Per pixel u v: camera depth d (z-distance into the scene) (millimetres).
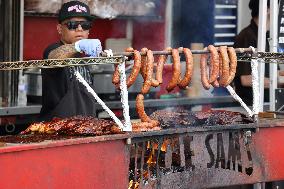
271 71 7031
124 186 5066
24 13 9117
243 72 8602
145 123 5230
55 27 9836
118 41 10172
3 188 4477
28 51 9617
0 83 8523
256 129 5594
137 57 5145
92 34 10039
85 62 4859
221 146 5469
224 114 5719
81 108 6281
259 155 5672
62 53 5156
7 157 4484
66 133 5160
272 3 6988
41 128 5227
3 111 7812
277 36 7031
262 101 7020
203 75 5508
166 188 5234
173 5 10336
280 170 5793
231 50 5496
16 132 8273
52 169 4707
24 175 4570
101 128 5141
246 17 10570
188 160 5426
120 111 8742
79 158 4840
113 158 5004
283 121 5770
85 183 4879
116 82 5121
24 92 8461
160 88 9164
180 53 5488
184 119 5559
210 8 10359
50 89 6320
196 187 5371
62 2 9352
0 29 8633
